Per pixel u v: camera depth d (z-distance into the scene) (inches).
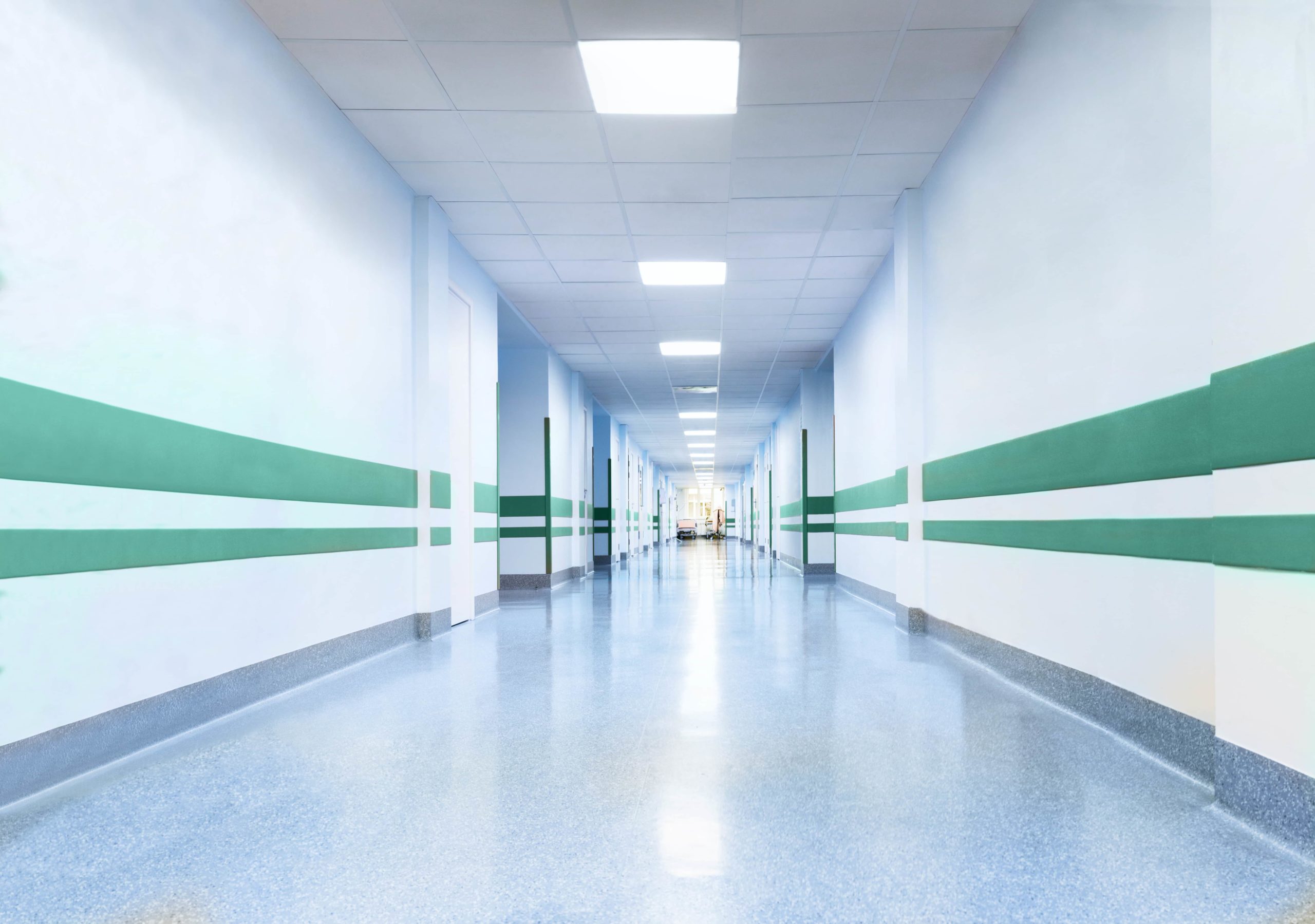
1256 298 77.1
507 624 257.6
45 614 94.4
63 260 97.5
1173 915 61.7
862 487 338.0
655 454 1050.1
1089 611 122.6
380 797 91.0
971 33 152.1
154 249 114.4
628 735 117.2
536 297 329.7
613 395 581.9
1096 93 120.3
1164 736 102.1
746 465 1266.0
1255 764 78.5
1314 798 70.7
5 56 89.7
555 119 183.5
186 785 96.0
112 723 105.2
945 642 201.8
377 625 193.9
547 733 118.5
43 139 94.7
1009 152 155.9
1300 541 71.9
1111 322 115.9
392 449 205.6
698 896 65.7
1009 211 155.9
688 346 423.8
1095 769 99.0
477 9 143.1
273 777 98.9
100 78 104.3
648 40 153.5
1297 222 72.2
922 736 115.3
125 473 107.9
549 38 152.5
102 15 104.9
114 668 105.7
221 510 130.4
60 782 96.3
